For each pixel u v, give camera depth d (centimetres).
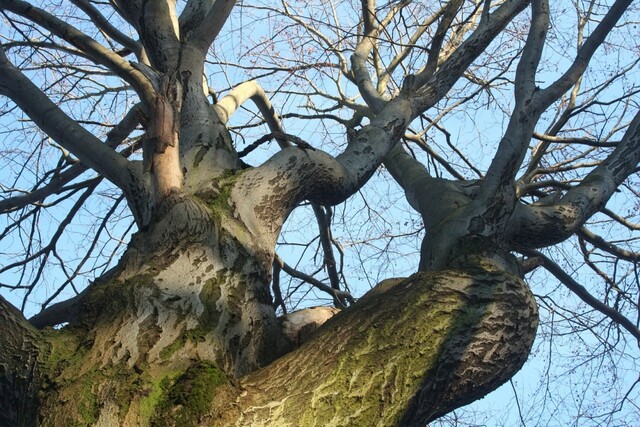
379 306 275
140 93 312
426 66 415
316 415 237
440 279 285
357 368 251
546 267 467
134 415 233
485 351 268
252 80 492
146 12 374
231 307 279
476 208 332
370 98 525
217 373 243
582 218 361
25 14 333
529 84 356
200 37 377
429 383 256
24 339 265
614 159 390
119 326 260
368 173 369
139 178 324
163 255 286
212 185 322
